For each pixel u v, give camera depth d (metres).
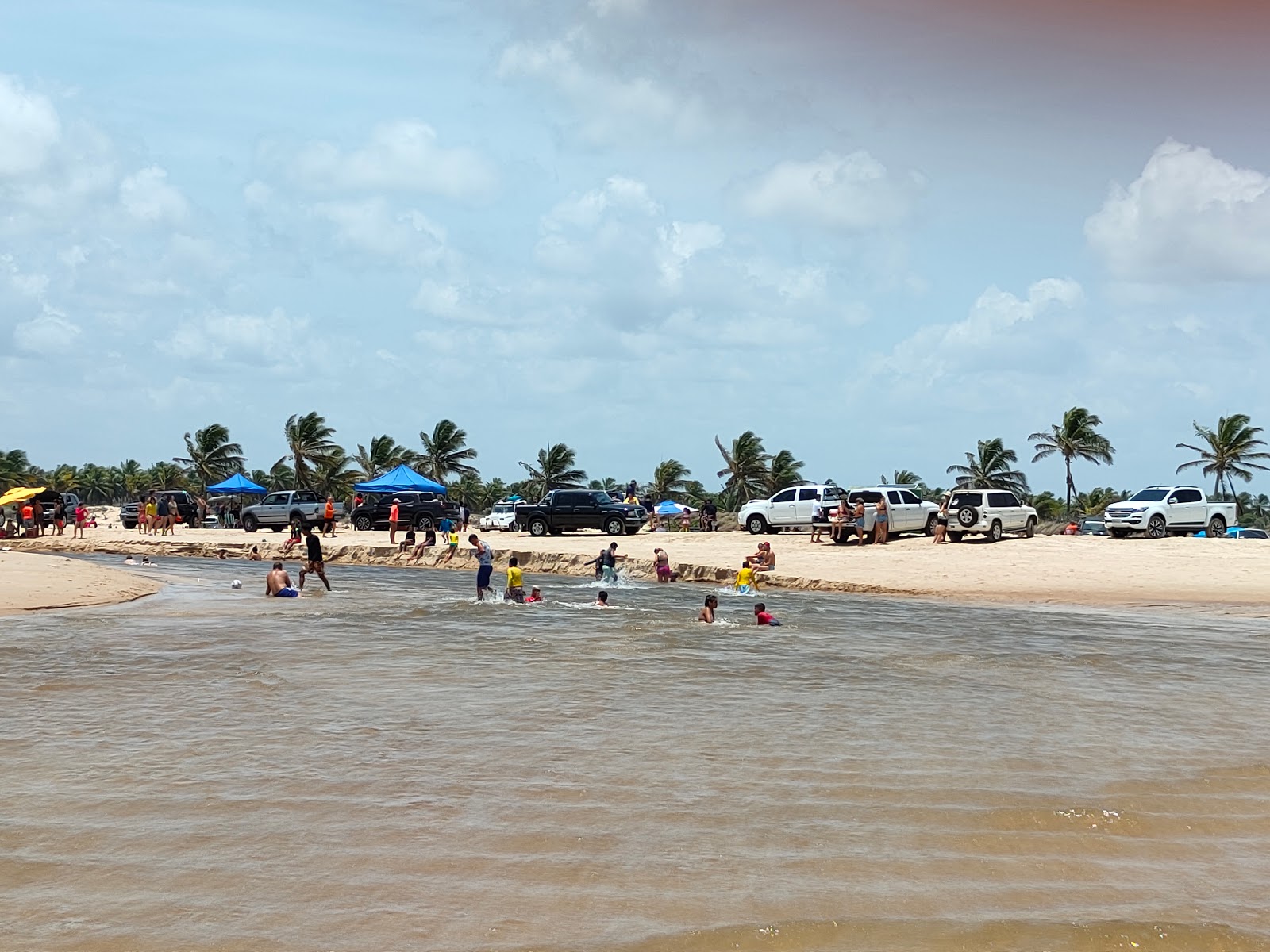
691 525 56.22
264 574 34.81
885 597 27.91
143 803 7.46
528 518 45.38
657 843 6.73
